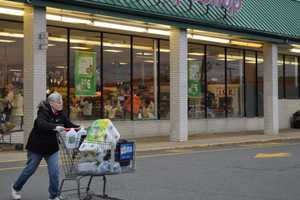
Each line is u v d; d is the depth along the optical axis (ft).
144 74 79.46
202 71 88.07
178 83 71.61
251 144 73.36
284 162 49.88
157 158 53.31
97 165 27.63
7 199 30.66
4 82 63.05
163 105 81.97
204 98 88.43
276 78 89.35
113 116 75.10
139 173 41.98
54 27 68.03
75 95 70.23
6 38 63.41
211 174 41.55
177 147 65.26
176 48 71.56
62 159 28.50
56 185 28.99
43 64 56.18
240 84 96.27
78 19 63.52
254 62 99.55
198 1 72.33
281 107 106.22
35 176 39.65
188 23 70.69
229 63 93.86
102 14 60.03
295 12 95.81
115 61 75.41
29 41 55.83
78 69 70.69
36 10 55.26
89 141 27.40
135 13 63.52
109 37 74.69
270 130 88.48
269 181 38.06
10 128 61.62
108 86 74.54
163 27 70.95
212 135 85.05
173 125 72.23
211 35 78.79
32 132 29.22
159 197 31.73
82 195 31.48
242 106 96.68
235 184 36.63
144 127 78.64
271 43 88.53
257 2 87.51
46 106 28.81
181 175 40.93
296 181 38.09
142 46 79.10
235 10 78.84
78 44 70.85
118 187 35.24
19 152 55.83
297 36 89.51
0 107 62.39
